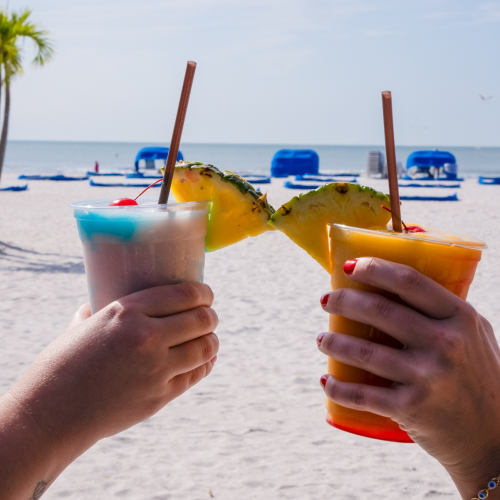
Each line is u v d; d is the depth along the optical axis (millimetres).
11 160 96188
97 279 1366
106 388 1004
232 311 7551
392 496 3643
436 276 1162
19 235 13586
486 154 182875
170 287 1125
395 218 1274
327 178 38594
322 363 5785
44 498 3529
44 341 6184
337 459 4094
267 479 3803
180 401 4945
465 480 1060
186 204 1336
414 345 1000
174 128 1322
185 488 3678
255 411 4770
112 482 3729
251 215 1451
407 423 1020
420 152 42812
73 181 35469
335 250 1249
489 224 16625
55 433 968
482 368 986
